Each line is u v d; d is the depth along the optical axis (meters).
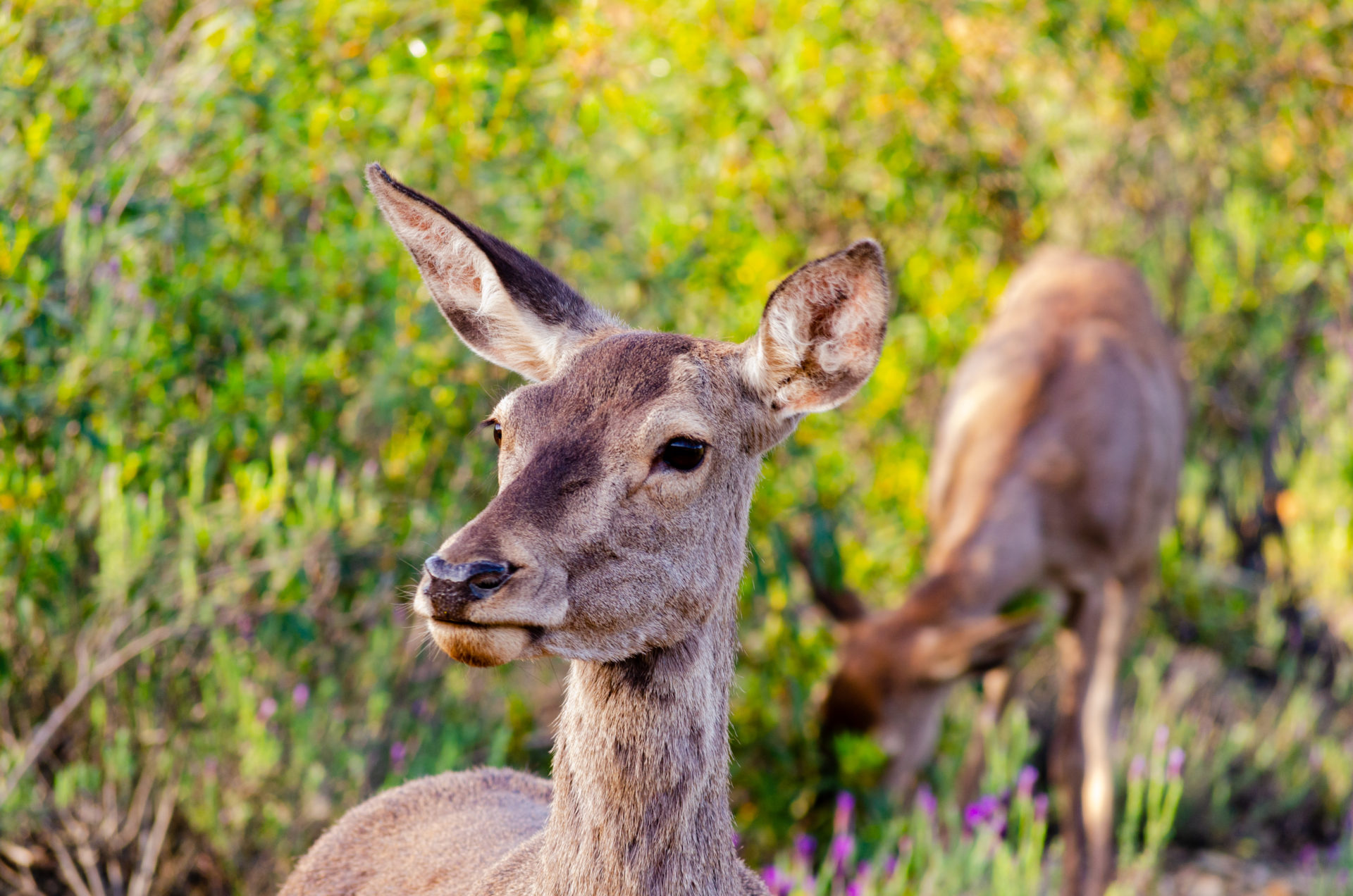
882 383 12.38
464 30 9.78
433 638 4.72
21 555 8.19
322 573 9.12
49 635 8.70
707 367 5.39
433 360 9.71
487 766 8.15
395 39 9.79
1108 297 13.52
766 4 12.62
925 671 10.53
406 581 9.24
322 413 9.42
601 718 5.11
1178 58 14.88
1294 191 15.36
